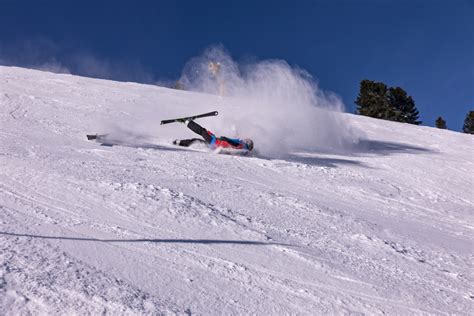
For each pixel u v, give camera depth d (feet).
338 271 15.94
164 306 11.50
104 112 49.55
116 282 12.32
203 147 40.57
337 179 35.76
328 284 14.69
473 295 15.69
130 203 20.04
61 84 64.18
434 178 41.73
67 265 12.78
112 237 15.90
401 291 15.05
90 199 19.95
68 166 25.84
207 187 26.02
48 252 13.48
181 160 33.45
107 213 18.52
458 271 18.35
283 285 14.10
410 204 32.24
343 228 22.08
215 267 14.66
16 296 10.65
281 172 35.01
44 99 51.80
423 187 38.06
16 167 23.86
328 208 25.99
